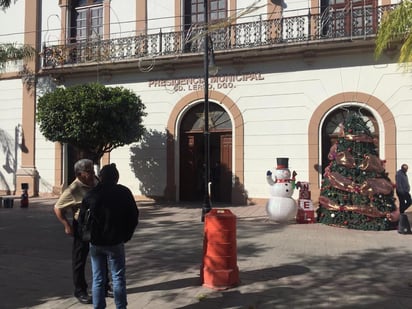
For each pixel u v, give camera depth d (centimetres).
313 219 1169
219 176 1655
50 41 1902
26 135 1897
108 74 1761
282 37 1509
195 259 759
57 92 1437
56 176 1850
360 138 1127
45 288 593
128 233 476
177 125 1673
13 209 1466
